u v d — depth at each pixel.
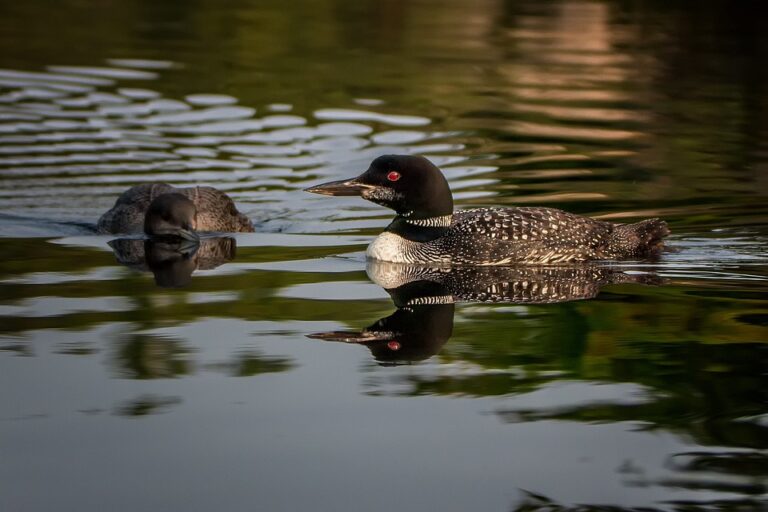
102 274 12.68
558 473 7.55
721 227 14.74
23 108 22.31
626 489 7.34
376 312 11.07
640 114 21.94
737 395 8.80
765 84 24.56
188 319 10.78
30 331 10.34
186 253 13.91
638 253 13.45
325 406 8.59
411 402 8.66
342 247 14.30
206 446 7.91
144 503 7.16
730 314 10.95
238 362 9.52
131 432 8.12
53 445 7.92
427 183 13.40
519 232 13.29
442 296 11.72
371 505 7.13
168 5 34.31
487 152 19.30
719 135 20.23
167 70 25.86
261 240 14.77
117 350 9.80
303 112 22.28
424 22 32.22
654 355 9.73
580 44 29.05
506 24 31.95
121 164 18.70
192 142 20.11
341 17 32.78
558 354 9.73
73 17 32.25
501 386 9.02
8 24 31.03
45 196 16.88
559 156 18.94
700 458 7.77
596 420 8.34
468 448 7.89
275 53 28.02
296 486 7.36
